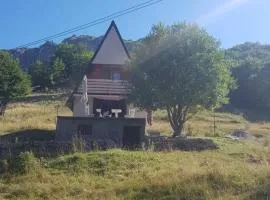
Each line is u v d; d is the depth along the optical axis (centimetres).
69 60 12700
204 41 3228
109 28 4006
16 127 3994
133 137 2934
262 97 8525
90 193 1759
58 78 11900
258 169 1789
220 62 3238
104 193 1733
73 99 4066
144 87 3222
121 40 4003
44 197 1777
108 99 3909
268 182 1616
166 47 3228
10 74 6738
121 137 2938
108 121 2964
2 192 1866
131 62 3362
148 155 2306
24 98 8662
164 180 1725
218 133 3962
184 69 3162
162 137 2936
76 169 2105
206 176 1712
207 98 3200
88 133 2981
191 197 1566
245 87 8688
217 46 3266
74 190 1817
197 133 3900
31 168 2114
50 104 7681
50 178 1994
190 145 2797
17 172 2109
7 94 6650
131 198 1639
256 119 7575
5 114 5941
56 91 10444
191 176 1728
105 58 3978
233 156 2511
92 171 2086
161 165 2098
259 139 3772
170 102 3209
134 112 3884
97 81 3941
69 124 2994
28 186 1867
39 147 2492
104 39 4003
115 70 3966
